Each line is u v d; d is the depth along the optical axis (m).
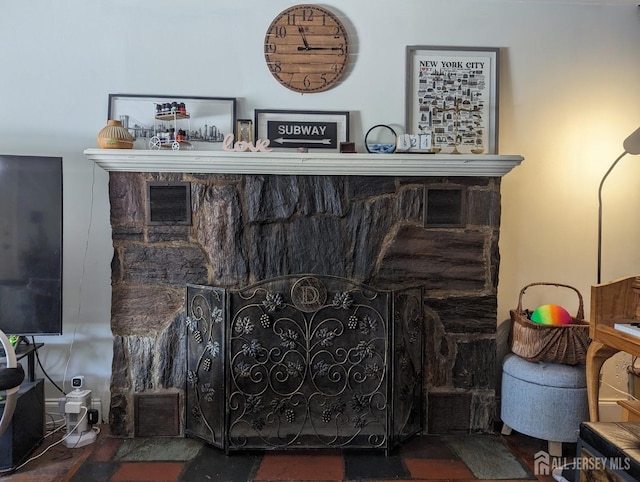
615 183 2.46
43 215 2.04
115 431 2.20
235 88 2.37
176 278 2.20
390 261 2.22
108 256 2.39
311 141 2.38
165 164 2.11
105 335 2.40
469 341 2.26
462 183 2.22
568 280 2.47
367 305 2.08
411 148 2.33
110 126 2.13
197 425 2.16
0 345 2.11
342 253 2.21
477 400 2.26
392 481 1.87
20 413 2.00
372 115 2.40
